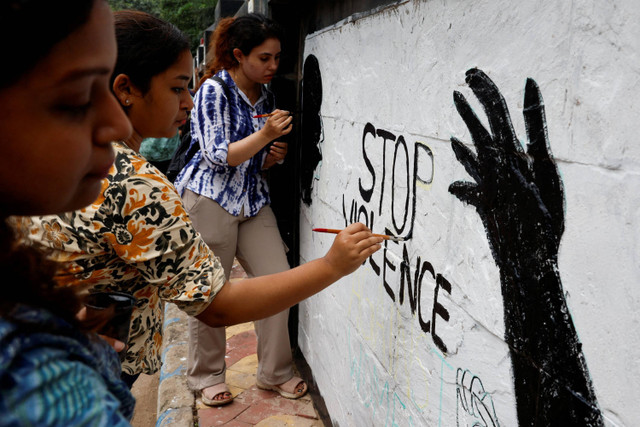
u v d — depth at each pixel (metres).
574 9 0.93
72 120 0.53
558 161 0.98
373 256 2.02
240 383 3.08
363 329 2.16
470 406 1.35
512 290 1.15
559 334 1.00
